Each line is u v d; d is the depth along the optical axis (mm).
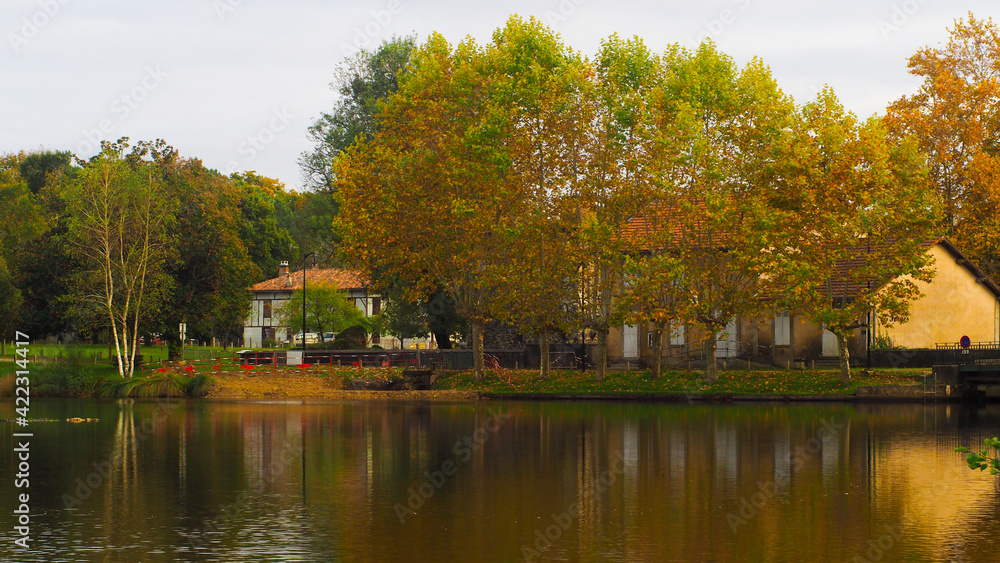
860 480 26906
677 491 25453
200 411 49375
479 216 55406
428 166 55469
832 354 61438
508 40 55656
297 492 25406
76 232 65000
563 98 53062
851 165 50375
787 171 50812
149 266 66125
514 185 54812
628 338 66562
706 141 49781
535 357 68250
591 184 53500
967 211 65375
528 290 54875
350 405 52875
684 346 65125
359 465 29906
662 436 36562
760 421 41656
